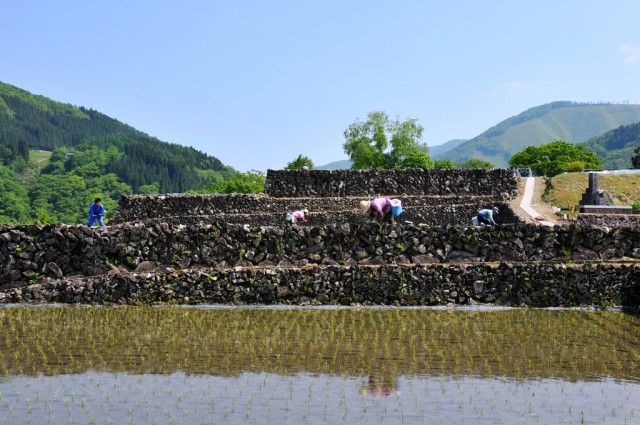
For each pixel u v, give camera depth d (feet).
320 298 98.68
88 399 51.62
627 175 228.02
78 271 103.14
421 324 81.92
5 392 53.16
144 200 193.16
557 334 75.92
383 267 99.19
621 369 60.90
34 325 79.71
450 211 190.19
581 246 105.19
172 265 104.01
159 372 58.90
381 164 455.22
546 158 523.70
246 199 193.67
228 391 53.78
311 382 56.29
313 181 200.13
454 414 48.93
